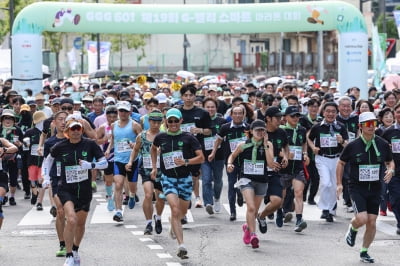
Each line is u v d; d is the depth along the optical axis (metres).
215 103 32.16
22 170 35.19
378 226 27.98
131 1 142.75
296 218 26.70
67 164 21.00
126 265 21.67
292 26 52.66
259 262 22.02
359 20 51.56
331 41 156.00
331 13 51.81
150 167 25.91
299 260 22.28
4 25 107.38
